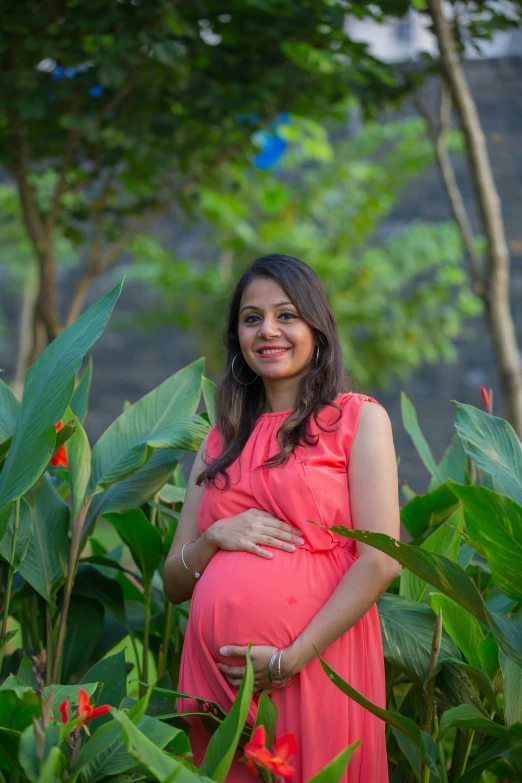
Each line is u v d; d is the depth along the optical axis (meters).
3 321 10.07
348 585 1.82
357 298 7.95
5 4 3.80
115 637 2.71
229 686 1.86
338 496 1.89
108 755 1.69
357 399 1.95
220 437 2.13
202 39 4.21
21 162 4.48
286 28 3.98
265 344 1.98
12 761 1.74
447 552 2.25
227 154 4.85
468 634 2.05
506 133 8.59
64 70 4.13
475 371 8.97
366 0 4.03
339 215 8.09
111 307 2.00
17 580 2.49
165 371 9.73
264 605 1.83
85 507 2.30
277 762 1.45
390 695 2.35
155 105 4.45
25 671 1.99
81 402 2.65
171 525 2.56
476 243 8.48
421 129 7.55
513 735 1.66
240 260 8.26
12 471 1.96
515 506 1.63
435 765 1.72
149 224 5.08
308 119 5.23
